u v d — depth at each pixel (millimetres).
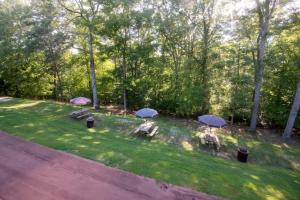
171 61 23234
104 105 26406
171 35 21344
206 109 20797
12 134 10555
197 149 12719
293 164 12320
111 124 15070
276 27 16062
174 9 20172
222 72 19266
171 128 15719
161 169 7730
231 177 7758
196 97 19672
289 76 18703
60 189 6418
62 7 19922
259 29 17719
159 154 9398
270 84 19438
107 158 8312
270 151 13578
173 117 22219
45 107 18578
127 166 7797
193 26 20625
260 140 16297
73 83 28438
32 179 6867
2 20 20641
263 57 17375
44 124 12867
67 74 27797
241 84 17875
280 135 18078
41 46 20359
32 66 26219
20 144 9391
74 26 21062
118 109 23953
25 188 6449
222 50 19531
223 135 16141
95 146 9586
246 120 20953
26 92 28672
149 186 6695
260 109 20344
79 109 18297
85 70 27641
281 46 17781
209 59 19969
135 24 20141
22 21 20125
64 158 8219
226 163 10266
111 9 19422
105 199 6043
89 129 13430
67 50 23469
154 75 23000
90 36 20641
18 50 20781
